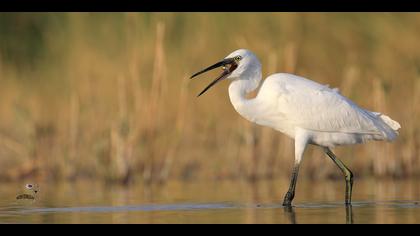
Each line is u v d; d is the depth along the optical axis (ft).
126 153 54.13
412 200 40.55
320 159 56.44
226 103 61.21
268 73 59.98
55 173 56.85
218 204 39.27
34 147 57.11
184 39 66.39
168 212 35.96
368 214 34.32
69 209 37.60
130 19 66.69
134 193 45.93
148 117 56.13
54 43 68.80
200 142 59.31
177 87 62.18
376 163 55.31
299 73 65.41
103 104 60.29
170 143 57.31
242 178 56.29
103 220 33.12
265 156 56.54
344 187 49.21
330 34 68.44
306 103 41.27
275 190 47.06
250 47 65.87
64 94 64.23
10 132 59.98
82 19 68.49
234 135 57.72
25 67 69.10
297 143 41.45
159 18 66.64
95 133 58.34
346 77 63.41
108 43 66.95
